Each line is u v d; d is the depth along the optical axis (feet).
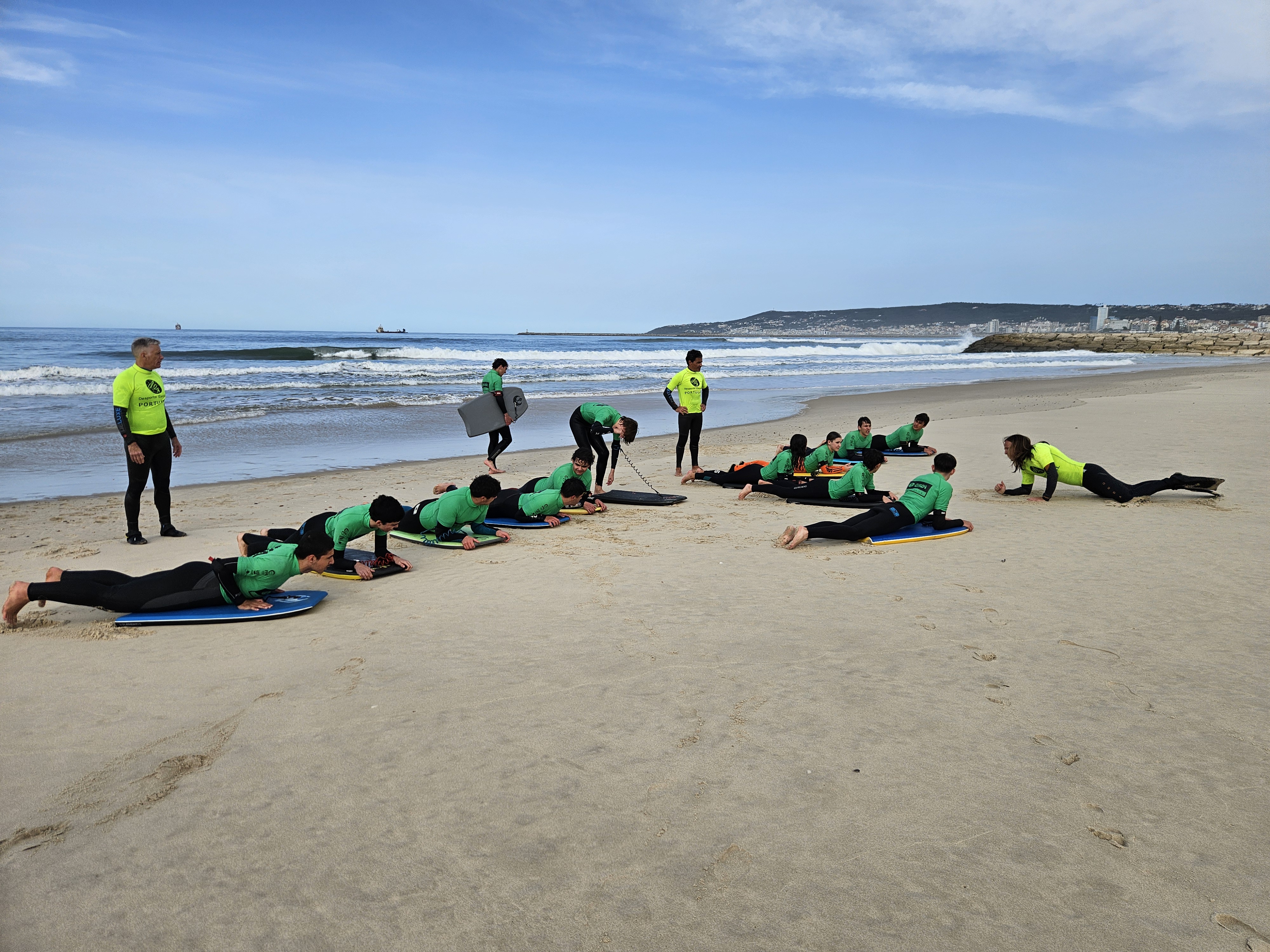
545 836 9.29
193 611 17.11
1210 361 162.40
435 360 137.49
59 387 71.46
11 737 11.59
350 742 11.50
